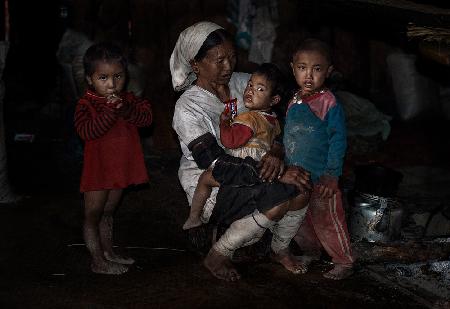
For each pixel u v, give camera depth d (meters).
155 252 4.78
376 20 5.86
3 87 5.49
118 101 3.98
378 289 4.27
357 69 9.00
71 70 8.04
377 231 4.98
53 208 5.59
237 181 4.04
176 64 4.43
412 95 8.74
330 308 3.98
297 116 4.19
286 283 4.30
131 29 8.55
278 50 8.53
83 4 8.66
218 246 4.27
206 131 4.19
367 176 5.08
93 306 3.90
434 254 4.84
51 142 7.61
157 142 7.49
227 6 8.72
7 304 3.90
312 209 4.41
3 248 4.73
